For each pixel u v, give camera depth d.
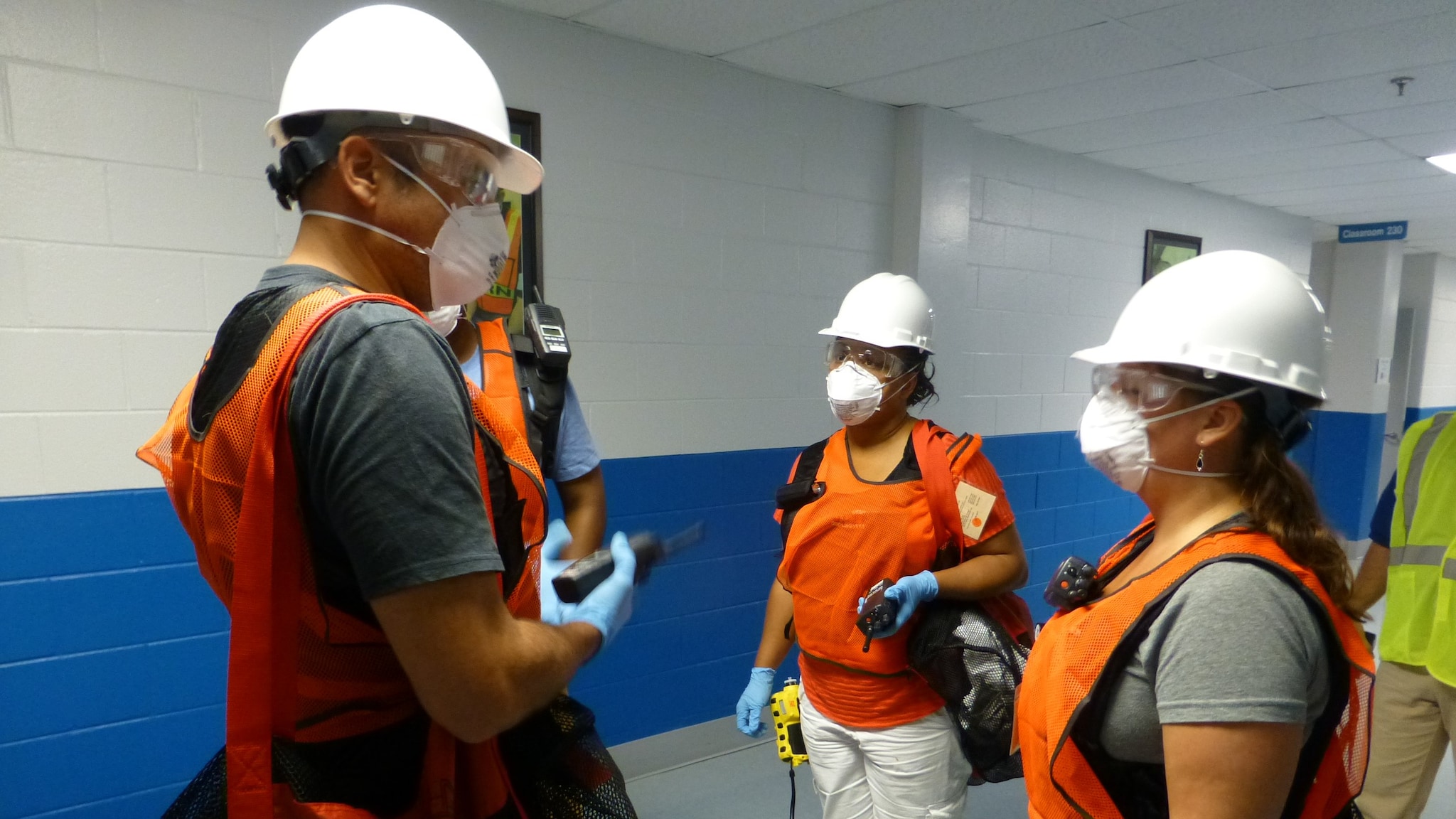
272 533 0.61
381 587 0.57
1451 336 7.41
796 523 1.72
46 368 1.74
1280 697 0.70
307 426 0.59
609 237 2.50
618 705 2.67
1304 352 0.82
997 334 3.63
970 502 1.60
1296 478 0.81
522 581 0.76
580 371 2.48
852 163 3.10
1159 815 0.81
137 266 1.82
